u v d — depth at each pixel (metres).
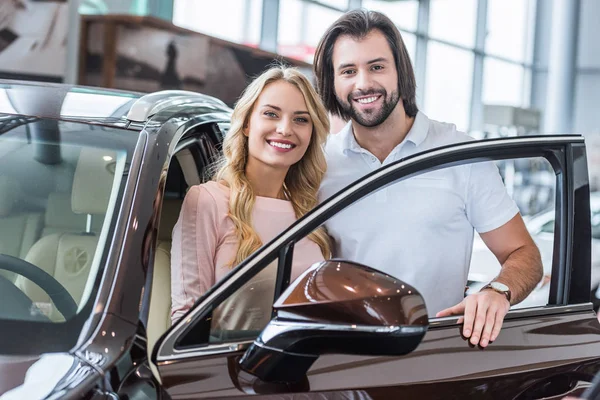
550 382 1.89
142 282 1.58
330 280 1.43
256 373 1.51
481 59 20.31
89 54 8.16
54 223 1.77
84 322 1.51
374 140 2.44
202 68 9.07
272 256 1.60
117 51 8.19
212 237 2.11
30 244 1.77
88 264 1.66
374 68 2.34
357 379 1.64
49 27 7.78
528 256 2.30
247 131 2.31
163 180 1.81
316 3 14.98
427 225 2.30
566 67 21.34
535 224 7.72
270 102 2.27
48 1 7.72
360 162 2.45
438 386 1.73
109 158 1.85
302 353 1.48
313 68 2.46
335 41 2.38
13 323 1.53
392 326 1.38
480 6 20.03
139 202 1.72
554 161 2.05
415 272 2.32
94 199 1.78
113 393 1.38
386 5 17.20
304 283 1.45
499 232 2.35
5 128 1.97
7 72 7.69
